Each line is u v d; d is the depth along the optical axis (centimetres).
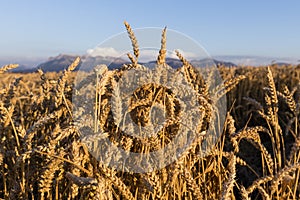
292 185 250
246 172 448
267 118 264
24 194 200
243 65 1487
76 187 181
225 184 149
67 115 265
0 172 247
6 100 317
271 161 239
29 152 177
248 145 532
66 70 226
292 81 975
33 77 1243
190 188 159
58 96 227
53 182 205
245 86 872
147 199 196
